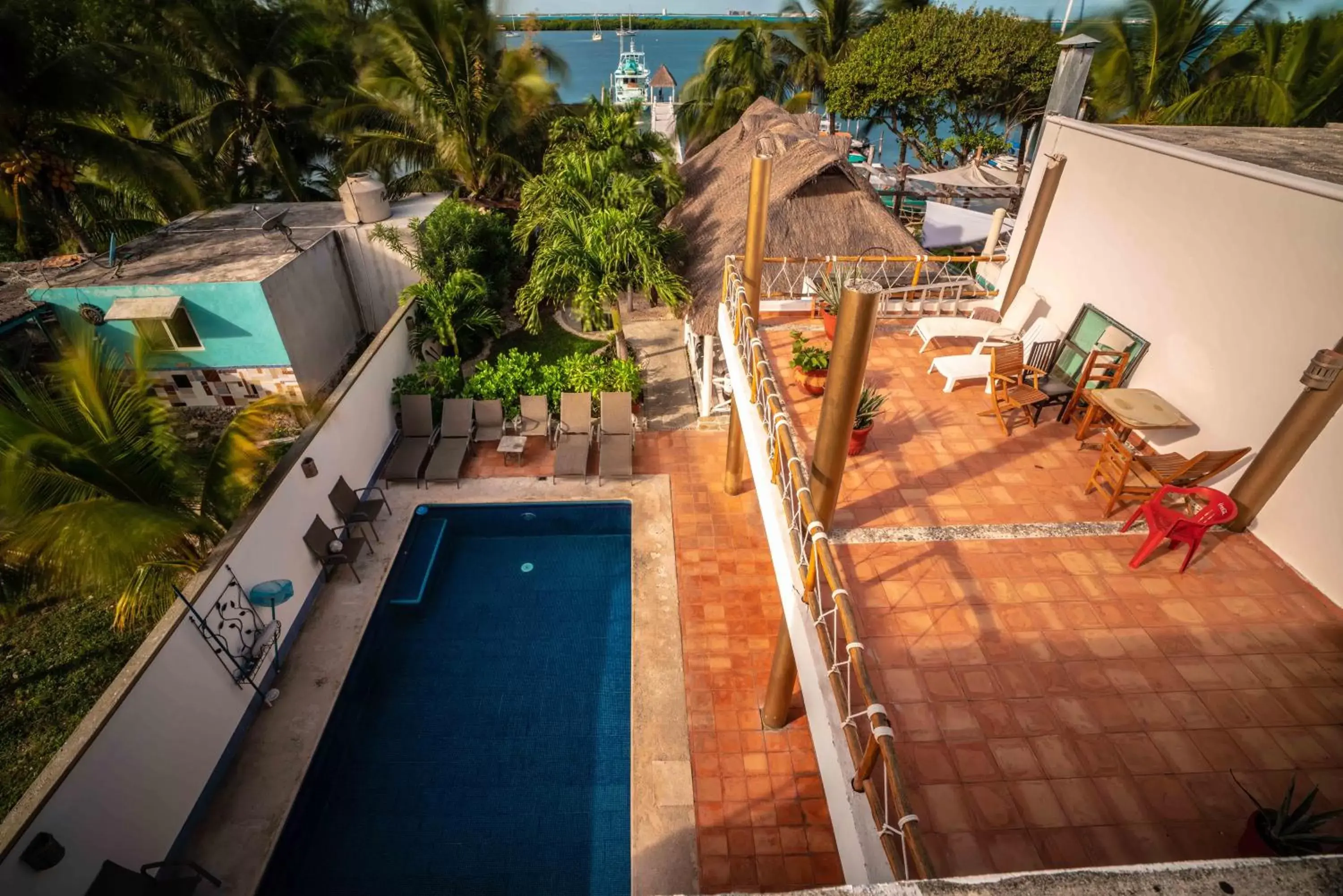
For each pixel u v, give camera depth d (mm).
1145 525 6414
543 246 14859
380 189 16000
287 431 12969
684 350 16750
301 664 8789
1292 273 5633
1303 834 3766
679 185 17406
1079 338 8461
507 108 20016
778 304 10641
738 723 7906
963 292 11945
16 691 8719
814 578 5164
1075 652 5195
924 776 4395
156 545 7262
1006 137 29797
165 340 12805
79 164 15594
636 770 7434
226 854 6801
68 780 5555
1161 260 7125
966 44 23781
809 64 32469
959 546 6199
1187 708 4789
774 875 6508
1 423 6820
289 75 19422
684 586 9836
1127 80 21578
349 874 6848
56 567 6922
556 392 13359
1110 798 4270
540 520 11430
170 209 18031
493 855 6996
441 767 7793
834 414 5035
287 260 13664
